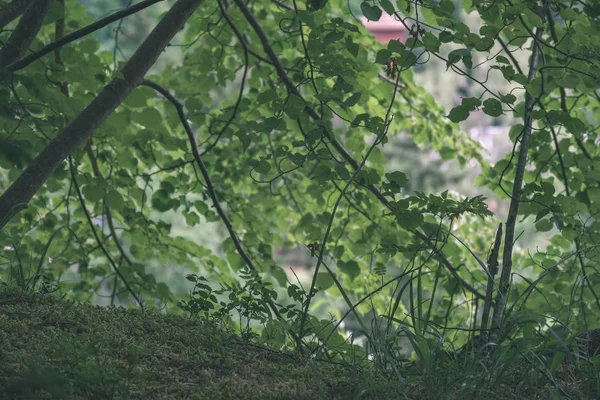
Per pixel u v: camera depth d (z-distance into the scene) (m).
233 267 6.87
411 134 8.53
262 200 8.03
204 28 7.36
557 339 3.18
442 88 23.84
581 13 4.98
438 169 23.38
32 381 2.61
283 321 3.85
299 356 3.52
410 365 3.50
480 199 4.44
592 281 6.20
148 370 3.07
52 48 4.77
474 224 8.29
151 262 22.39
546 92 4.77
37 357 2.96
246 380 3.13
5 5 4.96
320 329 3.95
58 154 4.68
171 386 2.94
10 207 4.54
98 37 21.41
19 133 5.19
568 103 6.80
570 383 3.36
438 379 3.14
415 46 4.34
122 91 4.83
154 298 7.46
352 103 4.71
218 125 7.27
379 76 7.70
